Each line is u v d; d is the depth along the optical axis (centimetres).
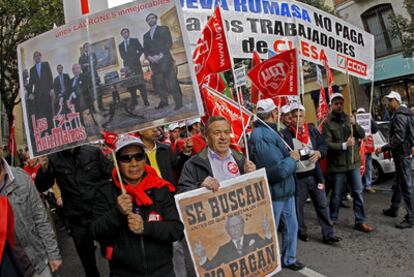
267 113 459
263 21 615
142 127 271
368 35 748
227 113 406
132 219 240
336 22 703
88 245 440
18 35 1306
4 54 1355
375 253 499
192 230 299
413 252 489
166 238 250
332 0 2130
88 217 421
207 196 310
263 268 326
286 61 459
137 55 272
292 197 462
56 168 418
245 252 318
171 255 263
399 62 1822
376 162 943
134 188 255
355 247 529
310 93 2248
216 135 336
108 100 274
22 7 1241
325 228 554
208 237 304
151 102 271
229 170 346
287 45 638
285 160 433
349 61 721
